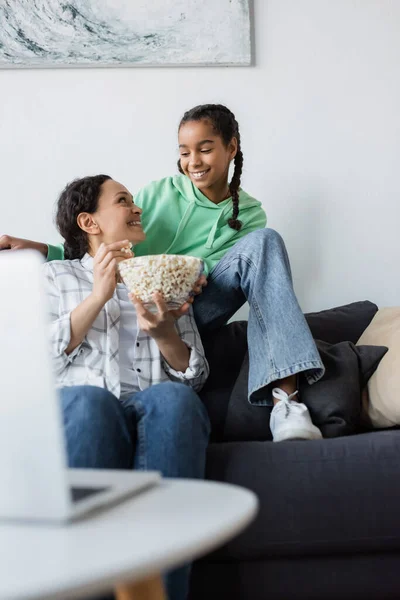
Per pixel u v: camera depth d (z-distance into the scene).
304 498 1.44
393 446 1.49
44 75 2.33
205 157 2.11
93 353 1.65
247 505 0.73
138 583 0.72
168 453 1.29
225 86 2.37
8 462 0.70
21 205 2.32
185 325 1.76
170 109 2.36
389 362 1.83
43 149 2.33
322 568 1.45
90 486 0.81
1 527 0.70
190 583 1.44
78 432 1.24
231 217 2.16
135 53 2.32
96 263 1.61
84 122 2.34
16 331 0.67
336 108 2.40
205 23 2.34
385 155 2.39
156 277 1.47
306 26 2.39
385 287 2.40
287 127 2.39
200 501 0.76
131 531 0.67
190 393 1.36
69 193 1.88
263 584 1.44
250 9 2.36
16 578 0.56
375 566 1.46
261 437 1.79
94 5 2.31
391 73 2.40
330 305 2.39
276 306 1.71
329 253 2.39
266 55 2.38
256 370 1.70
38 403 0.68
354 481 1.45
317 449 1.49
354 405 1.75
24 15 2.29
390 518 1.44
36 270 0.66
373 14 2.39
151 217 2.13
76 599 0.56
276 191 2.39
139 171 2.35
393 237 2.40
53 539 0.66
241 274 1.79
